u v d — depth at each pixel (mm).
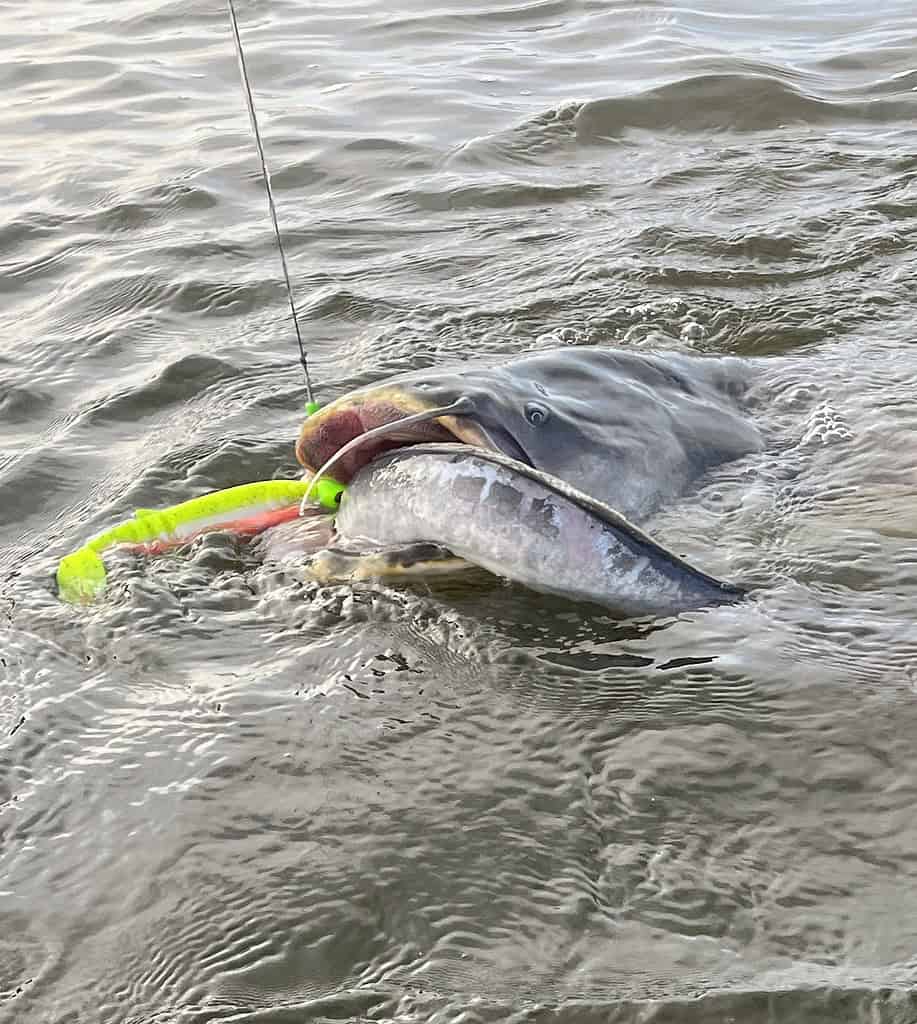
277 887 863
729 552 1188
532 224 2176
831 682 1024
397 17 3555
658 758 955
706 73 2801
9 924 849
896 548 1191
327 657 1086
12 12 3803
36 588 1211
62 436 1521
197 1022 775
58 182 2467
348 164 2494
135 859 892
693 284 1899
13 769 980
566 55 3156
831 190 2250
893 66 2924
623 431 1244
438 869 871
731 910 830
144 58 3301
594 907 838
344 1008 778
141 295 1935
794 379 1497
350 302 1872
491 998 778
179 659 1094
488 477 1119
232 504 1262
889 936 801
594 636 1093
